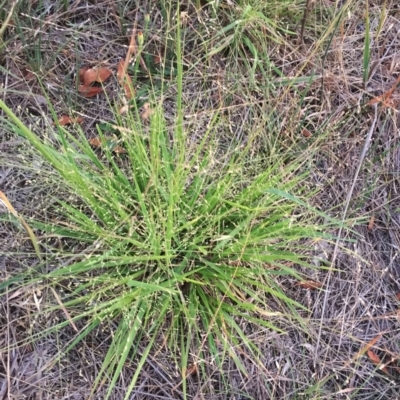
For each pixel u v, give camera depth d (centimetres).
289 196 66
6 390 73
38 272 73
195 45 83
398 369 81
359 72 89
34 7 83
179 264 71
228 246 72
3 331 74
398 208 84
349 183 85
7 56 80
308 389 77
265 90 82
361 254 83
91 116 82
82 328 73
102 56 84
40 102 81
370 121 87
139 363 69
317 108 86
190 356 76
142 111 82
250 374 77
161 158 75
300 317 76
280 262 79
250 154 81
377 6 89
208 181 77
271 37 82
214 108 84
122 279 67
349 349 81
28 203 77
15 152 78
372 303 83
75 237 73
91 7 84
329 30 75
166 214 69
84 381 75
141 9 83
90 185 69
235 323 72
